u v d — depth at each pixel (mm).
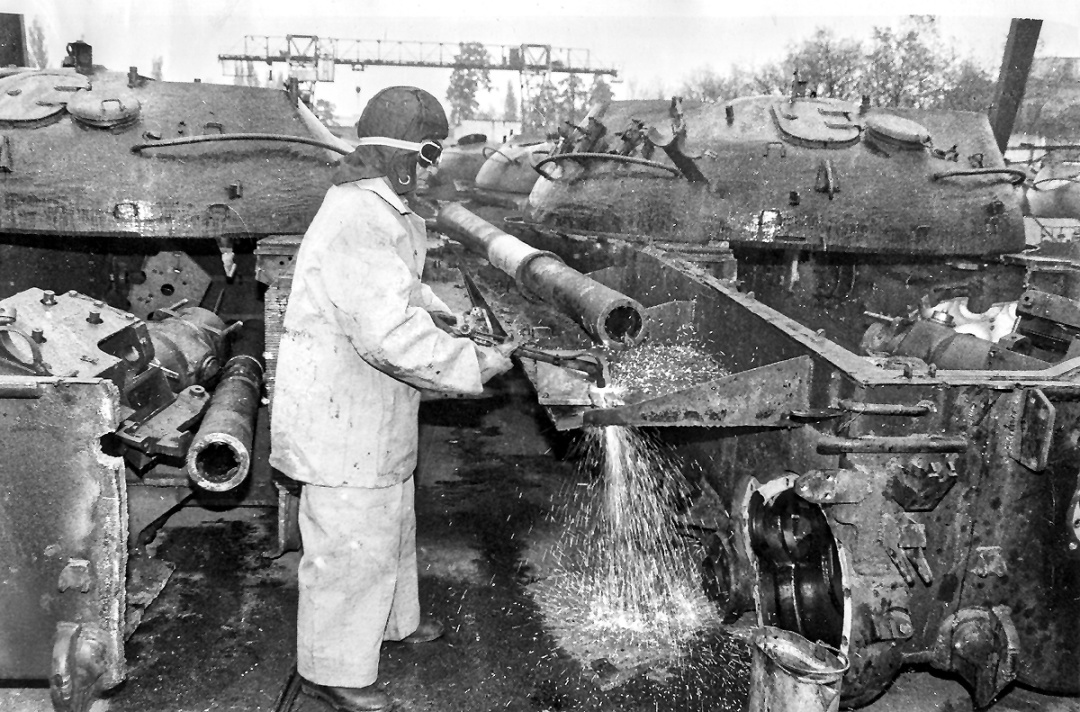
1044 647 3133
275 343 4145
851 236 5969
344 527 2943
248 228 5094
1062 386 2885
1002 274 6410
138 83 5414
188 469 3555
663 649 3689
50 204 4777
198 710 3199
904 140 6184
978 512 2986
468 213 6648
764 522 3488
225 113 5461
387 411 2943
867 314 5680
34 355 3180
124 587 3133
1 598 3008
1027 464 2869
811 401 3125
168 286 5609
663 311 4500
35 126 4938
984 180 6320
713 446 4031
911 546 2916
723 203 6012
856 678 2961
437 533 4770
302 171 5434
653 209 6125
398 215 2900
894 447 2820
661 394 3523
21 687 3293
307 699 3301
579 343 4562
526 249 5148
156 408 3770
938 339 4605
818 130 6246
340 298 2740
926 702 3398
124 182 4914
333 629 3043
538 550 4590
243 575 4230
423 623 3742
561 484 5535
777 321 3625
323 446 2875
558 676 3469
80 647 3020
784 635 2955
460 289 4840
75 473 2920
